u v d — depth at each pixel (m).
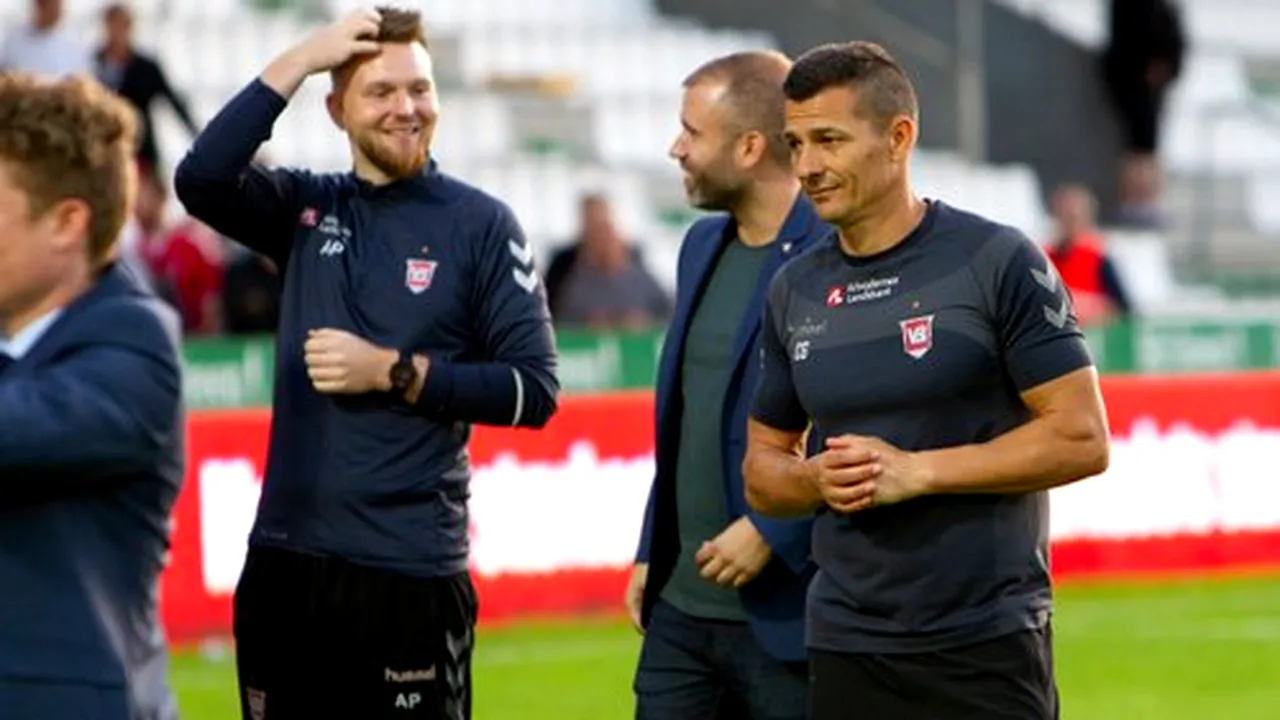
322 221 13.05
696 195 13.31
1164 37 43.09
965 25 43.66
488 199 13.15
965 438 11.41
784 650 13.02
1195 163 45.84
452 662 13.02
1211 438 28.47
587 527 25.72
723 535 12.93
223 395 28.44
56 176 8.79
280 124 39.34
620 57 43.00
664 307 33.72
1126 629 25.27
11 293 8.91
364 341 12.59
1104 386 28.00
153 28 39.97
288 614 12.90
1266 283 44.12
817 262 11.80
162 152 38.00
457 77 42.03
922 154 42.97
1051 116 44.47
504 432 25.28
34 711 8.89
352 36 12.80
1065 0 46.34
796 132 11.44
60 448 8.77
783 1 44.16
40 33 33.94
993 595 11.43
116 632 9.04
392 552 12.79
